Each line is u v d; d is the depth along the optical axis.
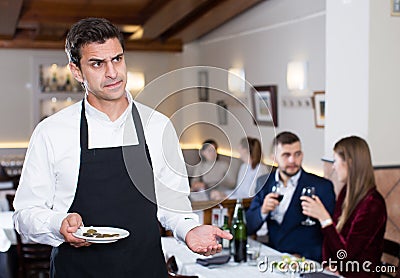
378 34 4.30
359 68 4.39
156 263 1.91
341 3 4.55
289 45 6.45
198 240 1.81
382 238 3.56
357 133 4.44
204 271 3.32
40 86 9.66
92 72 1.67
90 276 1.87
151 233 1.89
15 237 4.62
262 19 7.05
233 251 3.51
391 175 4.36
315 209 3.54
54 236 1.75
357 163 3.56
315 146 6.00
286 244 3.88
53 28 8.17
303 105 6.21
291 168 3.87
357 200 3.55
